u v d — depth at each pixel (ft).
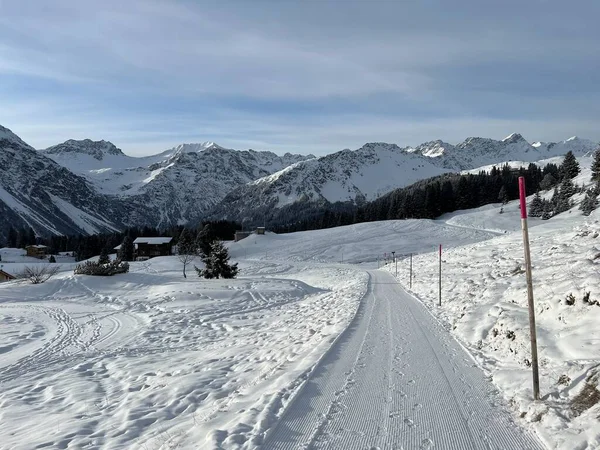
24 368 45.06
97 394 32.83
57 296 108.99
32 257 447.01
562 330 26.37
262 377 29.35
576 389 19.24
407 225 341.21
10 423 27.43
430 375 25.96
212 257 134.72
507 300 38.88
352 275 155.94
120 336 61.41
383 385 24.26
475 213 369.50
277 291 102.22
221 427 19.13
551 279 38.09
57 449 20.99
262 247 317.42
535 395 20.13
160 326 67.26
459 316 44.14
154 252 358.23
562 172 357.82
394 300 67.92
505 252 90.68
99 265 135.64
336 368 27.96
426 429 18.37
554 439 16.34
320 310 66.54
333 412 20.33
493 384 24.11
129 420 24.50
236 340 52.31
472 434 17.81
